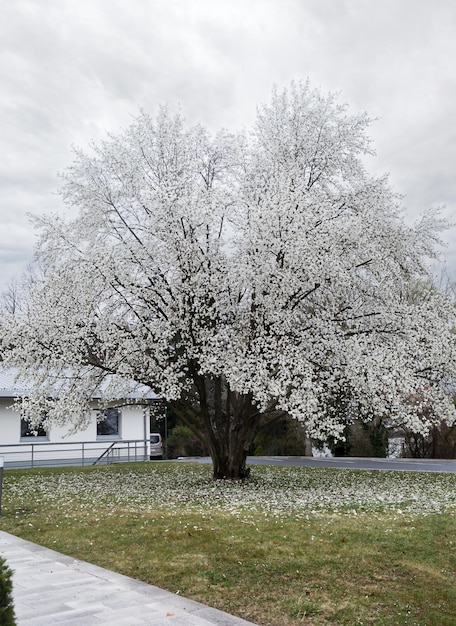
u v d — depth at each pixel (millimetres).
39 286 17469
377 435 33219
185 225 15930
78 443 25500
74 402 15727
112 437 27766
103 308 16406
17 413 24703
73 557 7988
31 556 8039
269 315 14781
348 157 18312
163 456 36844
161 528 9516
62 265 17359
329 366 15156
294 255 14547
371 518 10344
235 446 17422
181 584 6680
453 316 16641
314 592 6363
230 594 6324
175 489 15609
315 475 19453
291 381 14031
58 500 13430
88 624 5363
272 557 7676
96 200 17406
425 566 7250
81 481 17984
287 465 24609
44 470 21859
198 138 18453
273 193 16109
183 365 16000
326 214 15719
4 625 3873
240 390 14141
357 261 16031
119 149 17625
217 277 15414
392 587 6500
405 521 9930
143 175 17766
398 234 17141
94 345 16219
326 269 14664
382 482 17172
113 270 15453
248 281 15141
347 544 8289
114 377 15625
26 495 14500
